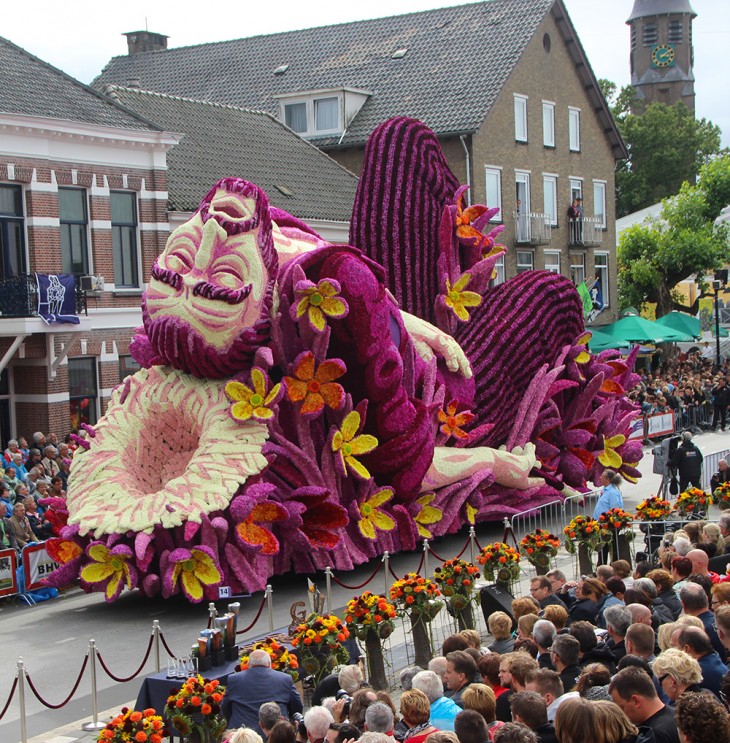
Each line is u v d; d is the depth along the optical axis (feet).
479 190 124.88
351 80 134.82
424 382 66.80
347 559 59.82
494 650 36.24
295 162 116.26
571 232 144.05
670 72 319.68
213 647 39.50
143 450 59.11
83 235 88.63
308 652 39.68
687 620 31.63
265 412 57.31
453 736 23.68
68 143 86.22
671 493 80.89
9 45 90.94
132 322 92.02
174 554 54.49
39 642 53.52
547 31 137.28
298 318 57.77
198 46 148.56
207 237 57.62
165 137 93.15
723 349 171.42
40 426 85.20
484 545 69.72
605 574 42.75
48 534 63.41
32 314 81.20
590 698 27.55
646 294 178.09
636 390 117.19
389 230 70.08
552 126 139.54
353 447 60.29
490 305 75.51
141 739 32.53
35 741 40.70
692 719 22.30
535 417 73.77
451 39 135.23
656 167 251.60
